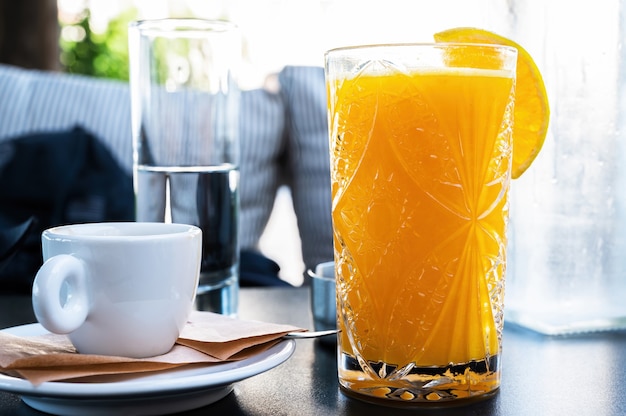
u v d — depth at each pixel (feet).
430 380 1.43
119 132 4.35
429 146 1.42
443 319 1.43
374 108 1.44
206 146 1.96
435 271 1.43
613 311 1.86
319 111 4.60
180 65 1.94
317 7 7.83
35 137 3.69
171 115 1.94
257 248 4.62
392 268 1.44
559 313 1.85
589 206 1.83
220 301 1.91
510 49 1.48
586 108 1.81
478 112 1.43
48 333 1.64
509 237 1.89
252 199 4.60
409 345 1.43
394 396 1.44
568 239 1.84
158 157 1.94
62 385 1.33
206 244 1.89
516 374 1.60
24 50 6.52
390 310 1.44
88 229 1.56
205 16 10.23
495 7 1.87
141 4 10.50
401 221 1.43
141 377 1.42
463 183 1.43
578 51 1.80
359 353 1.47
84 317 1.46
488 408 1.44
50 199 3.51
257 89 4.80
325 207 4.59
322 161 4.59
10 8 6.48
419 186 1.42
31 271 2.87
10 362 1.41
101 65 10.39
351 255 1.48
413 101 1.42
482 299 1.45
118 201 3.66
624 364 1.65
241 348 1.50
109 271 1.45
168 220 1.90
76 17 10.18
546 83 1.80
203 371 1.45
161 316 1.49
